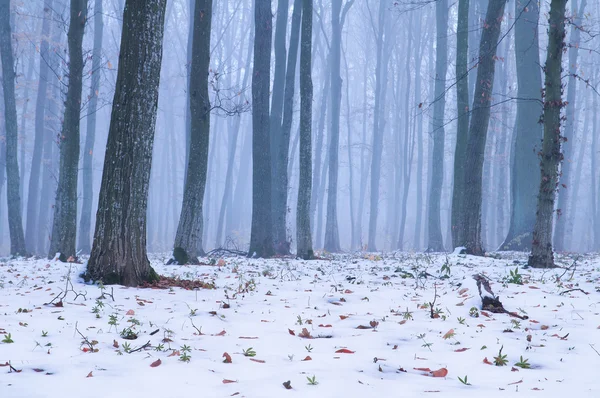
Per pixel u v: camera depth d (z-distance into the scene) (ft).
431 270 43.96
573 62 109.70
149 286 30.17
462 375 13.89
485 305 24.70
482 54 59.57
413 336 18.72
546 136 45.68
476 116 59.82
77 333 17.58
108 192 30.68
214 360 14.85
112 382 12.27
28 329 17.78
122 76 31.19
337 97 118.32
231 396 11.35
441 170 104.01
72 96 56.29
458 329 19.90
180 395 11.39
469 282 28.22
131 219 30.73
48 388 11.67
